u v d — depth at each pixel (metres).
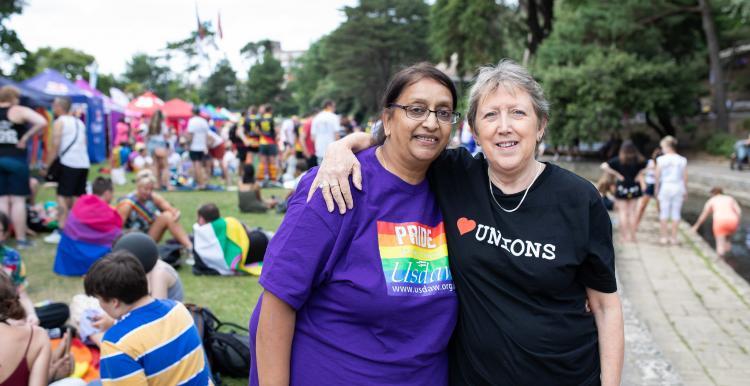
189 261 6.68
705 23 27.38
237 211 10.20
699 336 5.64
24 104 13.43
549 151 34.16
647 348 4.32
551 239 1.91
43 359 3.02
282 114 103.12
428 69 1.93
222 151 15.13
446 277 2.00
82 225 5.96
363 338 1.89
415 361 1.90
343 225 1.86
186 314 2.82
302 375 1.91
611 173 10.22
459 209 2.02
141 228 6.81
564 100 27.41
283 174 15.60
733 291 7.16
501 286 1.94
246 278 6.14
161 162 13.09
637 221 11.34
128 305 2.67
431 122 1.87
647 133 33.97
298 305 1.84
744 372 4.80
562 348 1.92
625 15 27.30
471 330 1.97
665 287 7.36
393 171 2.00
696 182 19.92
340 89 70.38
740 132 28.62
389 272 1.87
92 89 19.75
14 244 7.15
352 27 66.50
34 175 14.01
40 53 71.06
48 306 4.40
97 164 19.48
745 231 11.34
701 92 28.06
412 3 66.06
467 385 2.01
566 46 28.16
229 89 103.19
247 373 3.74
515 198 1.97
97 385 3.18
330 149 2.00
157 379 2.62
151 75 107.56
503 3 31.38
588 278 2.00
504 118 1.93
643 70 25.69
